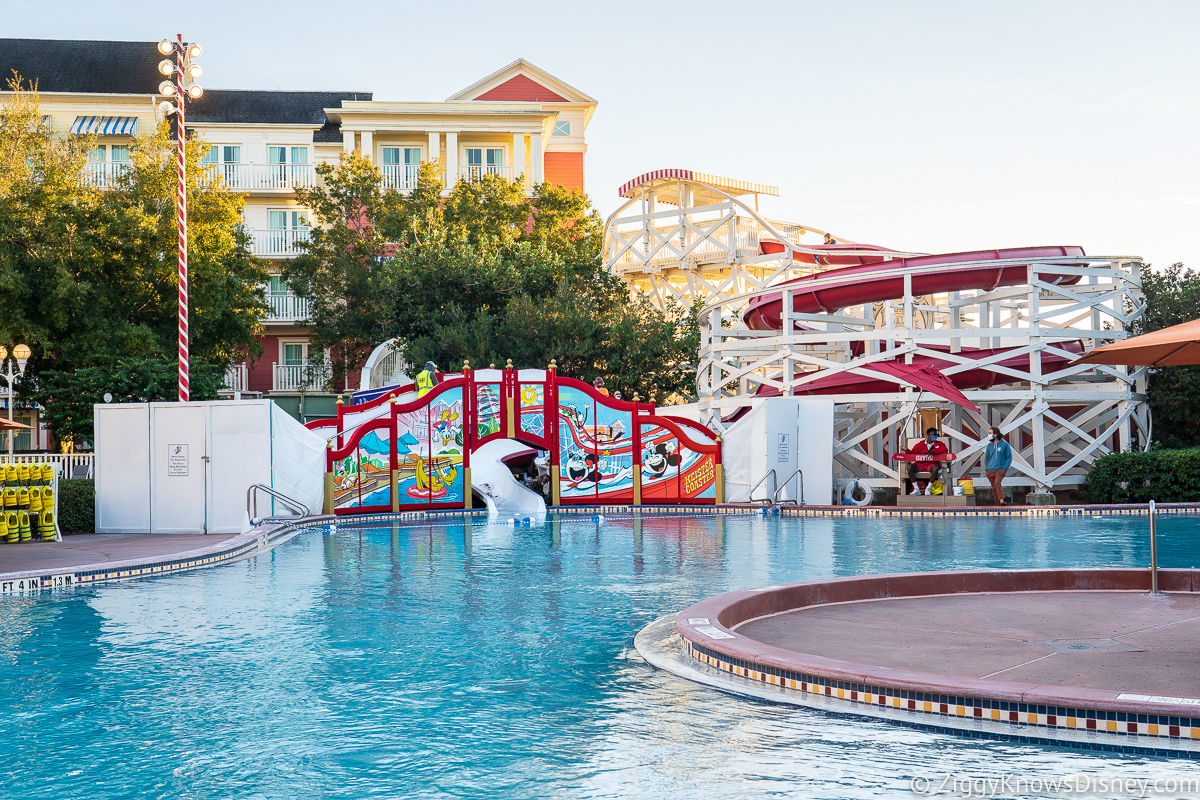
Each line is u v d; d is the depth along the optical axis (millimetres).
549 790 5047
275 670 7762
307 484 22031
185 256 22562
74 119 45406
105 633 9352
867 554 15664
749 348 30172
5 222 30328
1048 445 28500
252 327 36938
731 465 26922
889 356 27891
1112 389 27812
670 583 12516
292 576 13469
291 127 47000
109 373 27922
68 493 20438
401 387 27031
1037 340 27375
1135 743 5695
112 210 31469
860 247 35438
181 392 22234
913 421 30234
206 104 48656
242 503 20562
